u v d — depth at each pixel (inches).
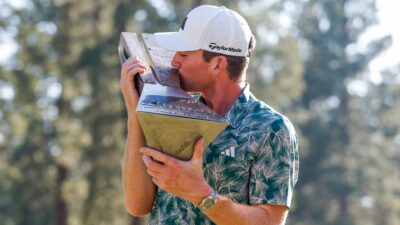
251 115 201.8
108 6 1488.7
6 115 1524.4
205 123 179.9
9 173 1563.7
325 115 2568.9
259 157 199.0
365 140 2470.5
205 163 200.1
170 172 180.5
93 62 1481.3
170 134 179.8
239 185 199.8
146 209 213.5
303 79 2466.8
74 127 1518.2
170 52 207.0
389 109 2554.1
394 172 2479.1
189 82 202.2
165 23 1459.2
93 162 1514.5
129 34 212.8
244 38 202.7
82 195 1514.5
